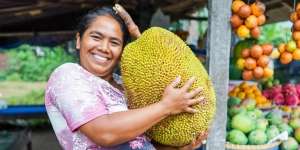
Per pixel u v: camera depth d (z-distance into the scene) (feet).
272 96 12.73
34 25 20.74
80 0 16.26
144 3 18.70
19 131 16.14
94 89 5.46
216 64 9.25
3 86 20.95
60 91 5.33
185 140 5.59
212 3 9.18
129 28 5.94
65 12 18.61
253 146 9.59
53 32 21.67
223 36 9.25
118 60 6.00
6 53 20.98
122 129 4.91
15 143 14.28
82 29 5.82
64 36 22.26
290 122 11.03
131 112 5.00
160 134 5.55
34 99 21.48
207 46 9.46
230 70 12.60
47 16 19.22
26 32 21.35
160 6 20.22
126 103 5.85
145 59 5.50
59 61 22.02
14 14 17.97
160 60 5.40
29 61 21.35
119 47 5.84
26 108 21.31
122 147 5.49
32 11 17.69
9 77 21.07
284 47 10.07
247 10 9.00
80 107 5.16
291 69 27.45
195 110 5.34
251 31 9.29
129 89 5.64
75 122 5.12
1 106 20.90
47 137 25.62
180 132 5.46
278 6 18.03
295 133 10.80
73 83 5.34
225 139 9.50
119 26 5.78
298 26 9.92
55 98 5.42
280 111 11.58
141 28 18.95
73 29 21.21
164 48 5.47
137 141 5.59
